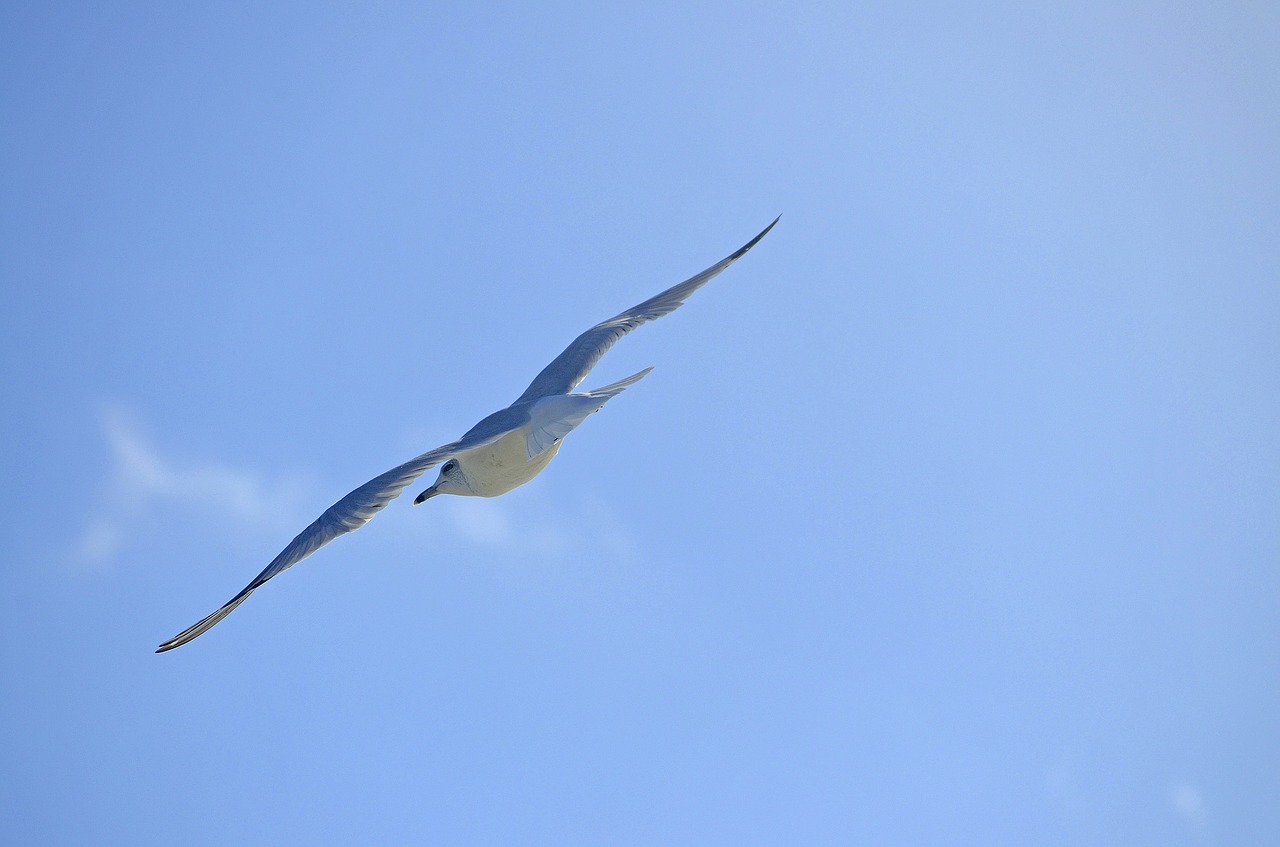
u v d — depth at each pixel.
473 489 14.92
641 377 14.02
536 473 14.68
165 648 12.01
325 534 12.19
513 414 13.70
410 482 12.64
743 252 17.36
